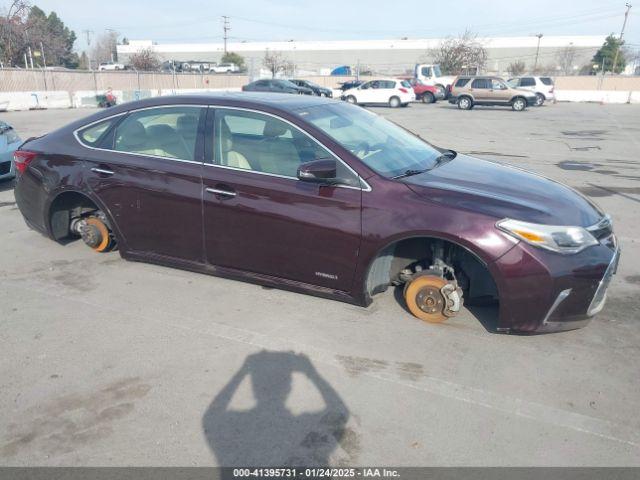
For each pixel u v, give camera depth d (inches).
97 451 104.5
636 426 112.2
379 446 106.0
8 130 336.2
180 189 169.2
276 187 155.3
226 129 166.6
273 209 155.9
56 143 193.9
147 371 130.9
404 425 112.1
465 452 104.6
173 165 170.7
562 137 627.8
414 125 773.9
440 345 143.1
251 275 167.3
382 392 123.2
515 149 522.6
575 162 445.4
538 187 157.3
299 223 153.1
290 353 139.0
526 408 117.8
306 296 171.8
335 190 149.0
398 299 169.9
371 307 164.1
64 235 207.6
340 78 2014.0
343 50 3218.5
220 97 172.7
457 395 122.2
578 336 148.5
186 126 172.4
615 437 109.0
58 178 190.9
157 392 122.6
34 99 1068.5
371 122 185.0
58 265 197.6
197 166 167.5
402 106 1238.3
